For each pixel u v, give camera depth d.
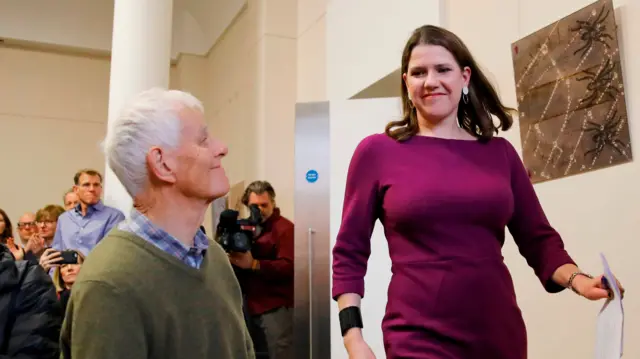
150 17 4.34
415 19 3.71
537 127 2.80
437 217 1.39
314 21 5.38
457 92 1.51
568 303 2.60
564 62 2.67
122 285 1.13
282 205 5.45
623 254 2.36
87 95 7.50
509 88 3.01
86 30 7.38
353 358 1.39
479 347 1.33
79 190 4.16
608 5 2.49
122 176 1.26
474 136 1.55
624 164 2.39
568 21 2.67
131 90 4.23
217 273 1.32
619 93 2.42
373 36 4.17
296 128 3.56
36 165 7.18
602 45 2.51
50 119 7.31
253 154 5.73
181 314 1.18
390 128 1.60
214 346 1.23
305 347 3.42
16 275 1.89
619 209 2.39
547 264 1.49
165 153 1.25
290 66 5.66
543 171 2.75
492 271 1.38
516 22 2.99
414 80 1.51
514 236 1.58
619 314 1.25
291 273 3.83
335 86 4.64
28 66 7.30
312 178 3.49
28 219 5.18
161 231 1.23
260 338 3.69
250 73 5.93
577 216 2.58
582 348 2.51
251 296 3.73
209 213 6.59
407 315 1.38
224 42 6.92
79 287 1.14
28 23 7.16
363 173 1.53
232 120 6.48
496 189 1.42
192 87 7.51
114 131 1.26
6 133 7.12
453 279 1.36
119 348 1.10
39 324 1.88
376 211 1.52
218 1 6.81
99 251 1.20
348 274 1.50
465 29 3.37
